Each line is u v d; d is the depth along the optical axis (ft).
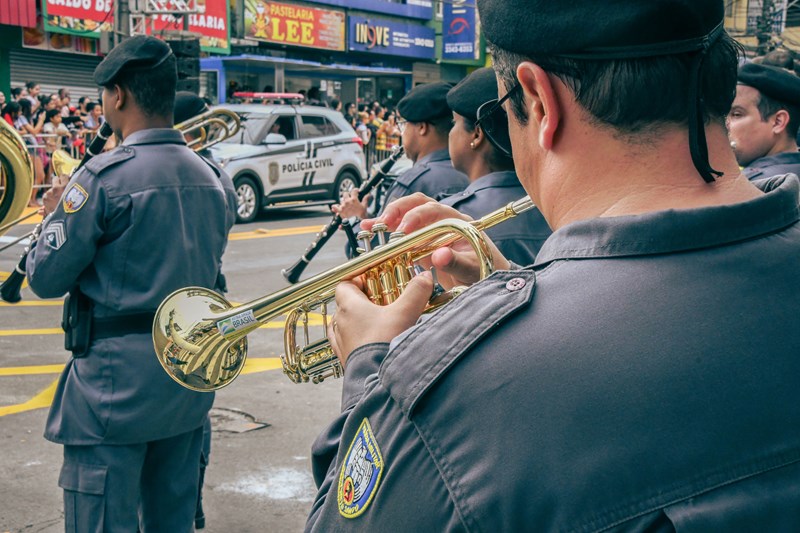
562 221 2.61
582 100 2.46
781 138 10.02
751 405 2.10
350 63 83.76
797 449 2.09
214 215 8.46
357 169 45.65
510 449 2.16
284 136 42.47
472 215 7.57
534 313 2.31
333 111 45.62
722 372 2.13
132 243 7.77
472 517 2.17
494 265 3.76
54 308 23.38
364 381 2.95
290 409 15.65
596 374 2.15
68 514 7.91
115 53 8.17
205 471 12.23
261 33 73.00
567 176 2.57
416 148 12.05
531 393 2.19
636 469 2.06
